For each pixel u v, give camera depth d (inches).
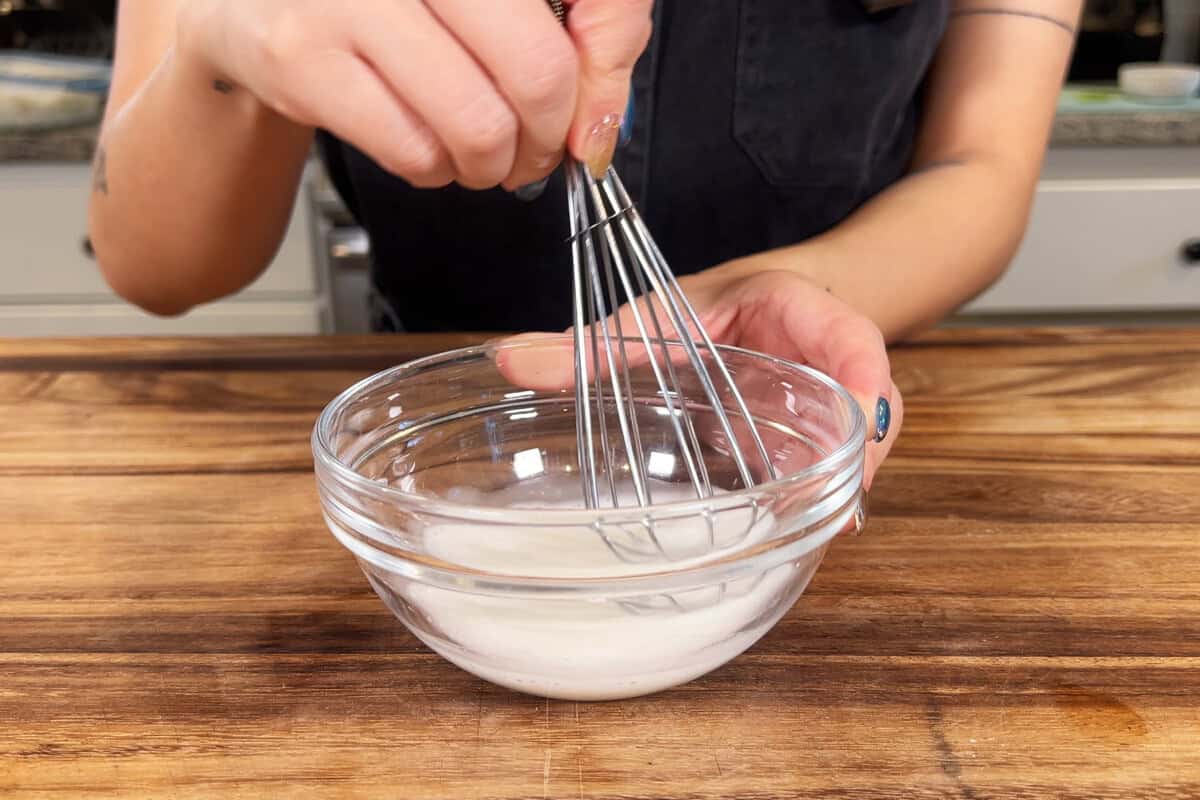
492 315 33.9
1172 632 17.2
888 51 30.2
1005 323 55.1
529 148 16.6
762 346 21.1
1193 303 53.5
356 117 16.3
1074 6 32.7
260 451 22.5
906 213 28.0
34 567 18.9
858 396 18.6
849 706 16.0
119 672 16.7
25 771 15.1
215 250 27.7
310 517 20.3
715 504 14.8
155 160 26.0
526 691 16.0
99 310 52.7
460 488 18.9
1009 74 31.7
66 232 51.3
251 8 16.7
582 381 16.7
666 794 14.8
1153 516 20.0
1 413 24.0
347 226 51.5
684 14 29.9
